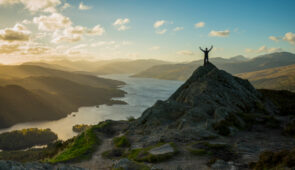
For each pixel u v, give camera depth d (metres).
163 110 33.06
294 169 11.17
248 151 17.39
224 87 36.59
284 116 30.55
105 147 26.58
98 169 19.36
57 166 13.98
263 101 37.94
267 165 13.05
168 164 16.48
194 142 20.86
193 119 27.50
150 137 26.22
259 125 25.91
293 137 20.78
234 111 29.56
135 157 19.25
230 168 14.23
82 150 25.02
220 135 22.53
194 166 15.52
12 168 10.96
